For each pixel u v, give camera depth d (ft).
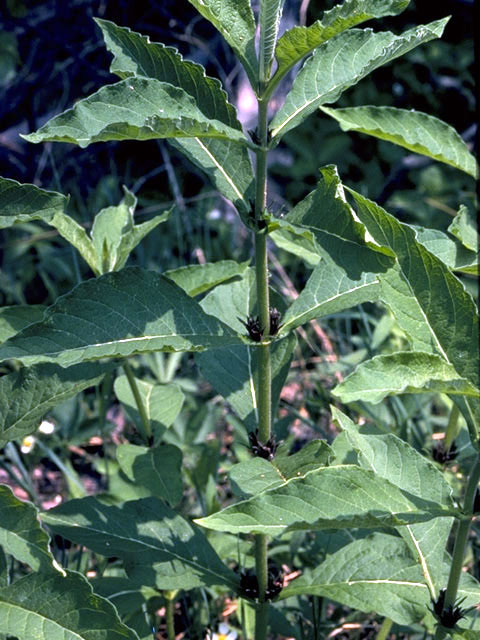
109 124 1.46
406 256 1.55
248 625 2.20
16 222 1.69
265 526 1.47
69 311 1.66
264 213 1.73
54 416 3.22
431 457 2.41
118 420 3.59
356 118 2.08
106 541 1.91
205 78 1.70
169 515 1.98
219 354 2.09
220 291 2.15
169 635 2.27
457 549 1.64
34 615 1.59
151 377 3.54
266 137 1.71
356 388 1.37
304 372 3.61
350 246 1.55
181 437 2.97
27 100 4.40
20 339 1.63
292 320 1.84
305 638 2.33
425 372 1.41
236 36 1.68
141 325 1.70
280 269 3.81
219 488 3.03
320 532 2.21
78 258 4.27
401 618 1.77
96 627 1.58
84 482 3.22
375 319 3.75
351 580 1.84
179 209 4.42
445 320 1.52
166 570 1.90
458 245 1.98
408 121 2.06
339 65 1.77
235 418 2.94
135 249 4.30
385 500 1.51
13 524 1.58
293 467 1.78
